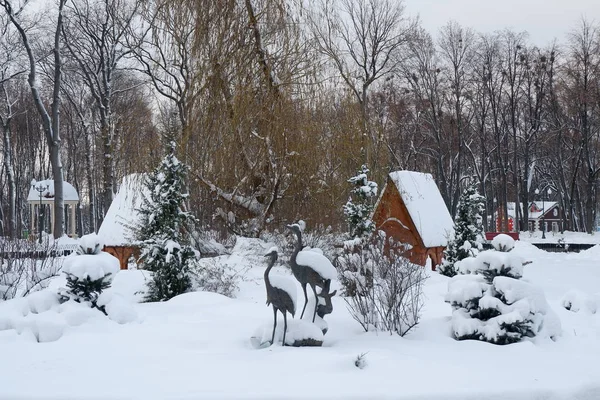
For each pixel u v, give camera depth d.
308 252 9.47
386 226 20.53
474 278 10.09
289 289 8.96
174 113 20.05
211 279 15.17
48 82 46.72
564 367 7.83
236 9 18.89
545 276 21.52
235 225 20.47
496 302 9.34
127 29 36.56
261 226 19.84
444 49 53.31
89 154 46.41
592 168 57.00
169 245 14.32
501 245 10.52
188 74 19.34
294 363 7.80
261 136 18.83
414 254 20.44
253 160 19.20
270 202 19.58
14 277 13.27
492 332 9.19
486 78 53.75
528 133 58.06
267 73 18.84
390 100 47.56
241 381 7.10
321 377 7.24
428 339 9.40
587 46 51.44
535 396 6.81
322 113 19.20
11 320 9.77
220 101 18.72
